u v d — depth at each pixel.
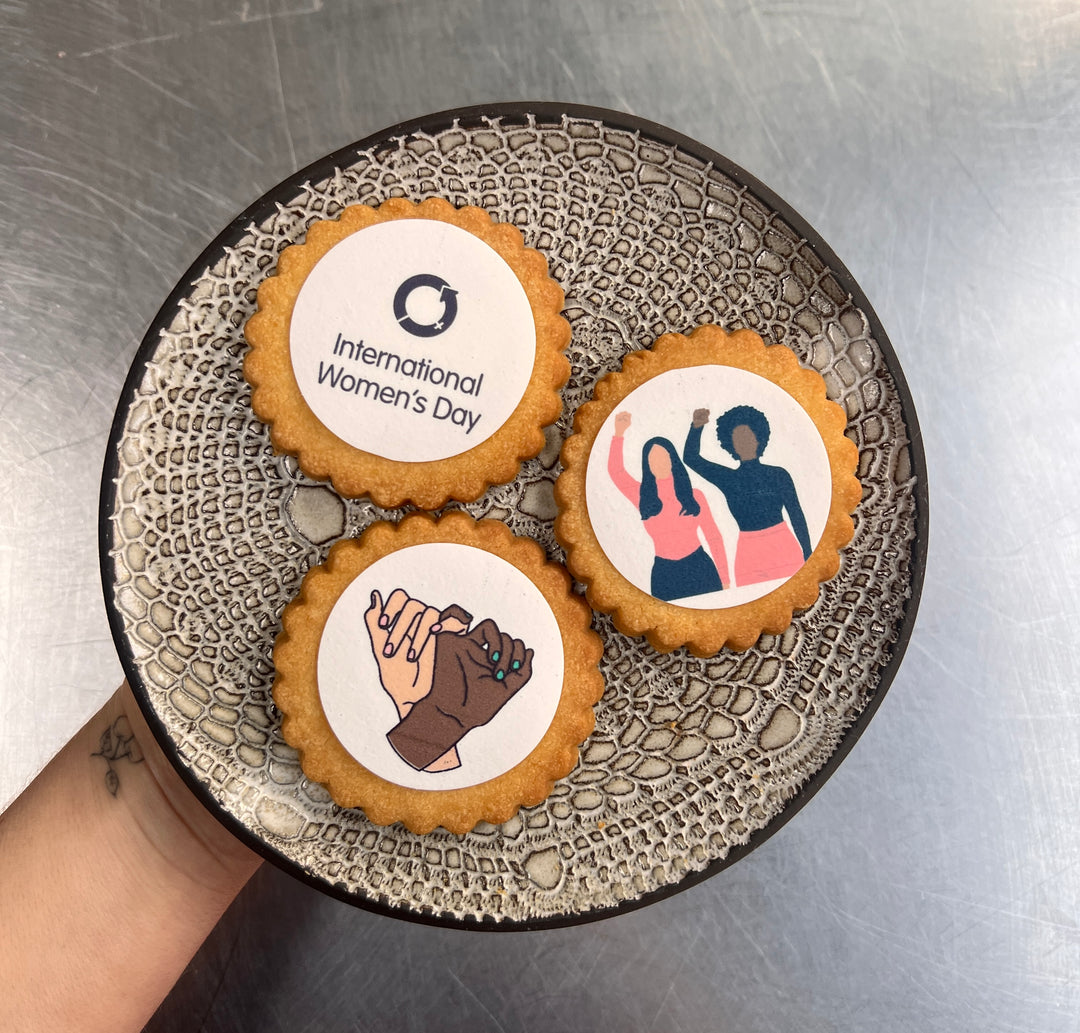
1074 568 0.31
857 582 0.24
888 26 0.31
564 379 0.24
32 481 0.30
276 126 0.30
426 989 0.30
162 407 0.23
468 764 0.24
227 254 0.23
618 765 0.24
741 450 0.24
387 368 0.24
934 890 0.30
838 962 0.30
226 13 0.30
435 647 0.24
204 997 0.30
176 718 0.23
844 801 0.30
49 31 0.30
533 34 0.30
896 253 0.31
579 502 0.24
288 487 0.24
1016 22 0.31
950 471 0.31
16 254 0.30
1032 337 0.31
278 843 0.23
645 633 0.24
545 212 0.24
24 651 0.29
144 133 0.30
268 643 0.24
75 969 0.25
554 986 0.30
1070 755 0.30
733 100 0.31
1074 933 0.30
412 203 0.24
